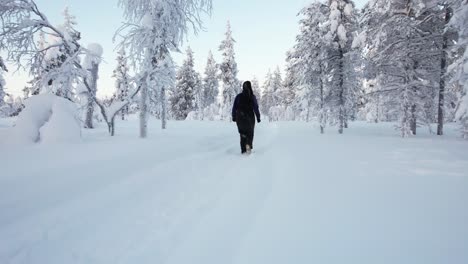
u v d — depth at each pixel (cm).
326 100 1962
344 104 1923
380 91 1669
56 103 782
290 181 452
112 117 1023
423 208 322
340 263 215
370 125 2697
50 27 811
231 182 469
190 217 329
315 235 264
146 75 976
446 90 1552
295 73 2388
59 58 1104
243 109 731
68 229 297
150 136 1042
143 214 338
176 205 367
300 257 228
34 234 285
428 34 1542
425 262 210
